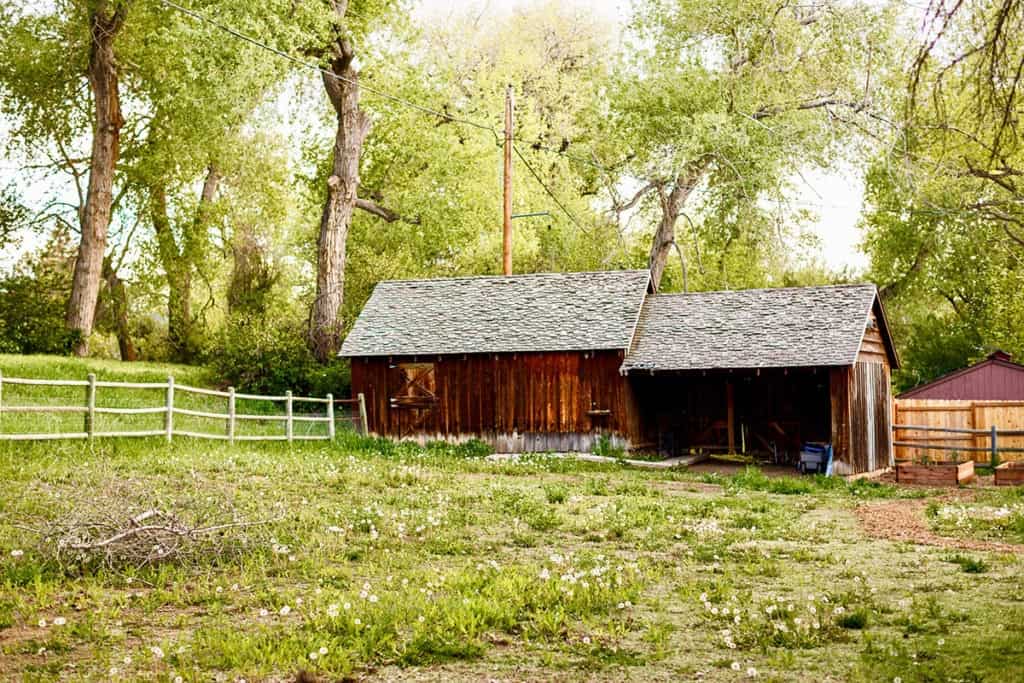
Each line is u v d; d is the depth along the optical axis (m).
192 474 18.33
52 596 9.86
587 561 12.03
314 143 54.06
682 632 8.92
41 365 32.94
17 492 15.21
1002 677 7.44
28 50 43.12
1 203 46.09
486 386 30.44
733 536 14.23
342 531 13.59
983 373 34.94
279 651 7.93
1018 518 15.93
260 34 36.75
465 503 17.28
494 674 7.66
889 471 29.33
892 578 11.41
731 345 28.70
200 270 52.12
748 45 46.50
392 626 8.72
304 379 36.75
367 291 49.84
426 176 48.50
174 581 10.72
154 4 43.03
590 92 55.06
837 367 26.88
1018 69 8.20
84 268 42.97
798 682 7.46
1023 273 44.50
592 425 29.36
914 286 53.59
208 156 49.69
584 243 52.97
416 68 44.03
